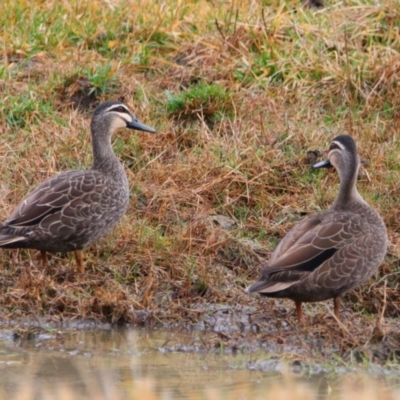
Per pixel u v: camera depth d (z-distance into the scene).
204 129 15.80
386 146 15.62
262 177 14.91
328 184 15.01
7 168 14.93
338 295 11.92
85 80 17.12
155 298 12.92
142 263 13.40
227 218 14.38
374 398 10.17
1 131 15.88
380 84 17.03
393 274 13.33
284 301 13.02
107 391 10.33
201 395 10.17
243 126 15.88
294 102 17.00
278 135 15.80
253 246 13.84
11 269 13.32
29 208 12.79
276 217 14.46
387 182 14.88
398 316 12.82
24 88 17.00
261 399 10.08
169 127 15.98
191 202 14.49
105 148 13.54
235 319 12.64
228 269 13.55
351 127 16.00
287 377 10.81
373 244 11.91
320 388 10.46
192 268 13.27
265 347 11.77
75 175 13.21
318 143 15.67
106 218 13.19
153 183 14.80
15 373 10.87
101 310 12.59
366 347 11.37
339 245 11.71
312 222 11.95
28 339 12.05
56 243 12.92
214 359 11.42
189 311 12.65
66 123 16.08
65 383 10.55
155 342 11.98
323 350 11.59
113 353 11.58
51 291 12.80
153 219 14.24
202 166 15.01
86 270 13.34
